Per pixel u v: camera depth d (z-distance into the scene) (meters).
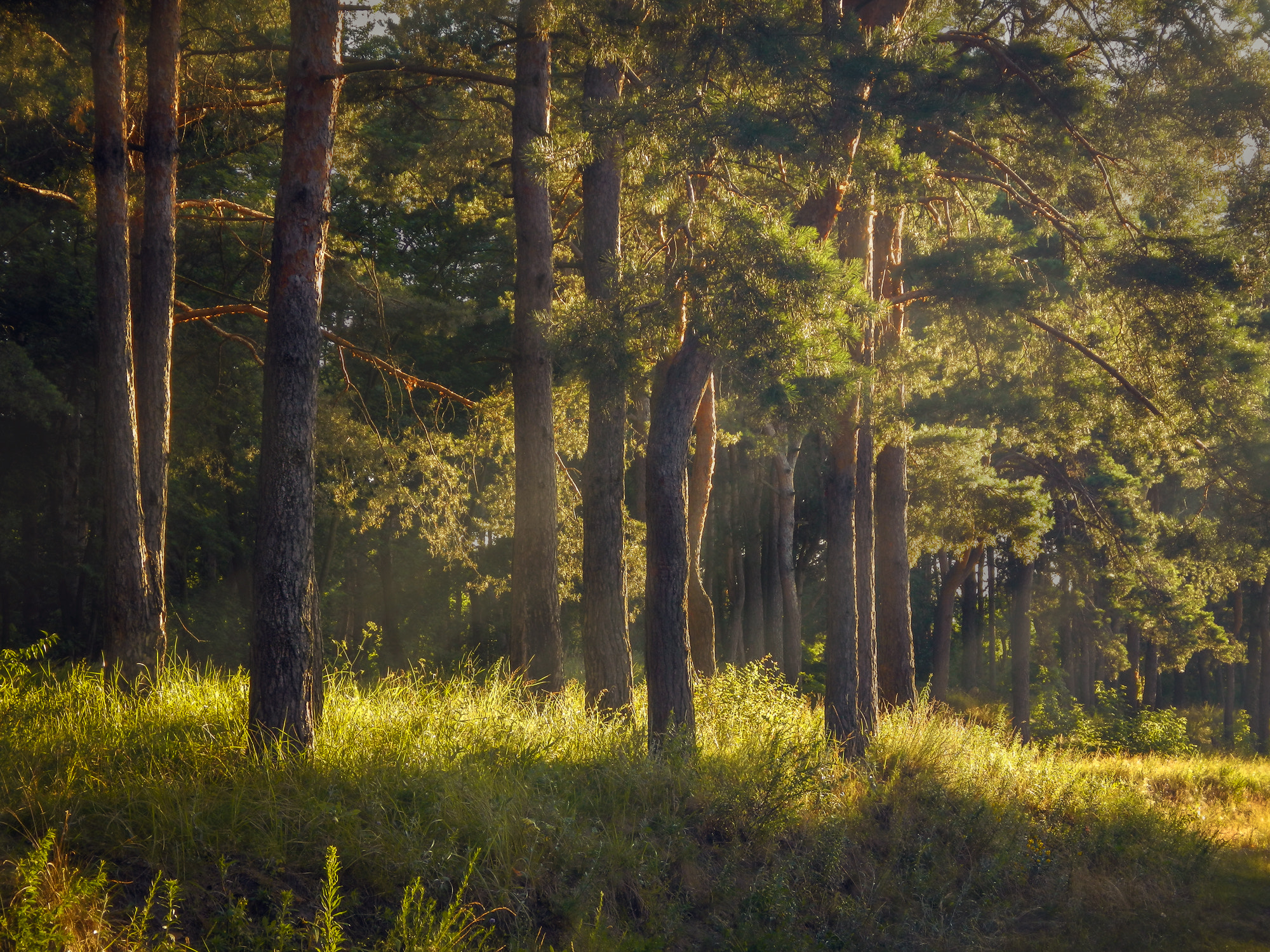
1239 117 12.48
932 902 7.98
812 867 7.80
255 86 14.12
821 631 43.00
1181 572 24.62
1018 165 14.53
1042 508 22.00
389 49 17.38
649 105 8.71
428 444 18.53
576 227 16.75
